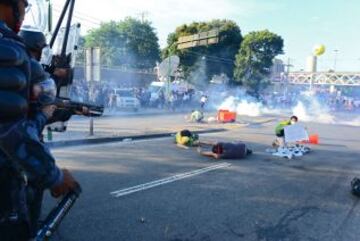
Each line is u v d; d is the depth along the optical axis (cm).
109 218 500
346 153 1216
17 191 160
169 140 1305
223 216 533
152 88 3372
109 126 1609
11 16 159
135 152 1026
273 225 508
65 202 169
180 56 4231
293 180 786
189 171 819
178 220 507
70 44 332
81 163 845
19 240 161
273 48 4422
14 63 141
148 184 688
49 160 146
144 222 493
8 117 138
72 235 438
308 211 577
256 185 724
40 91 171
